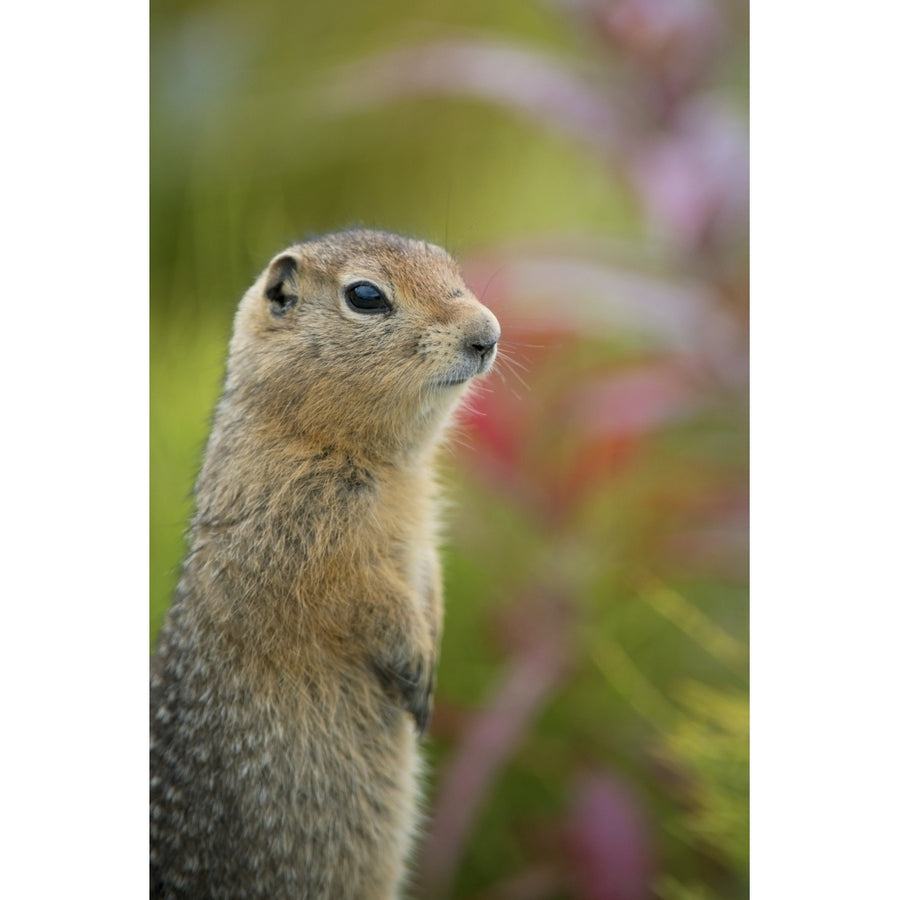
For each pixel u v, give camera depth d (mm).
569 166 8383
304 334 4750
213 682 4645
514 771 6230
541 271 5945
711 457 6258
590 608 6137
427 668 4754
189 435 6605
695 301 5855
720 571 6094
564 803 6102
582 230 7910
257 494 4699
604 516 6125
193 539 4785
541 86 6000
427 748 6223
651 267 6102
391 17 8281
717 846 5742
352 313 4703
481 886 5965
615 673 6129
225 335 6254
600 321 5906
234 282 7254
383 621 4672
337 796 4754
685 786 6035
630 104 5961
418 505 4969
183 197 7695
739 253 5910
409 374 4633
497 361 5559
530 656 6008
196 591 4699
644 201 5938
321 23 8203
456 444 5871
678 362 5926
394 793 4891
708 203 5773
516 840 6027
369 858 4875
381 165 8523
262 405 4785
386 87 6191
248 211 7770
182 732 4684
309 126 8148
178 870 4699
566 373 6148
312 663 4672
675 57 5906
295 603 4648
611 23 5934
